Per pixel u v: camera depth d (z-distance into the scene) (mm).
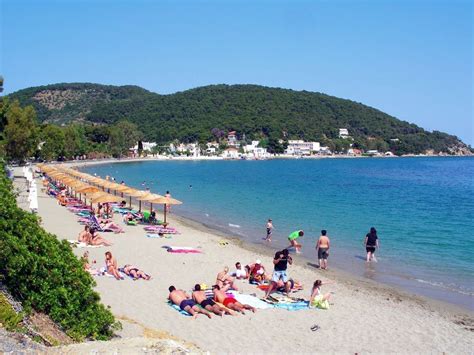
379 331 16406
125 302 17750
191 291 19547
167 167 161750
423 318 18094
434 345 15383
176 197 66125
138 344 9906
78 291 12242
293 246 31062
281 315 17375
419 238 35875
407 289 22453
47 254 12133
